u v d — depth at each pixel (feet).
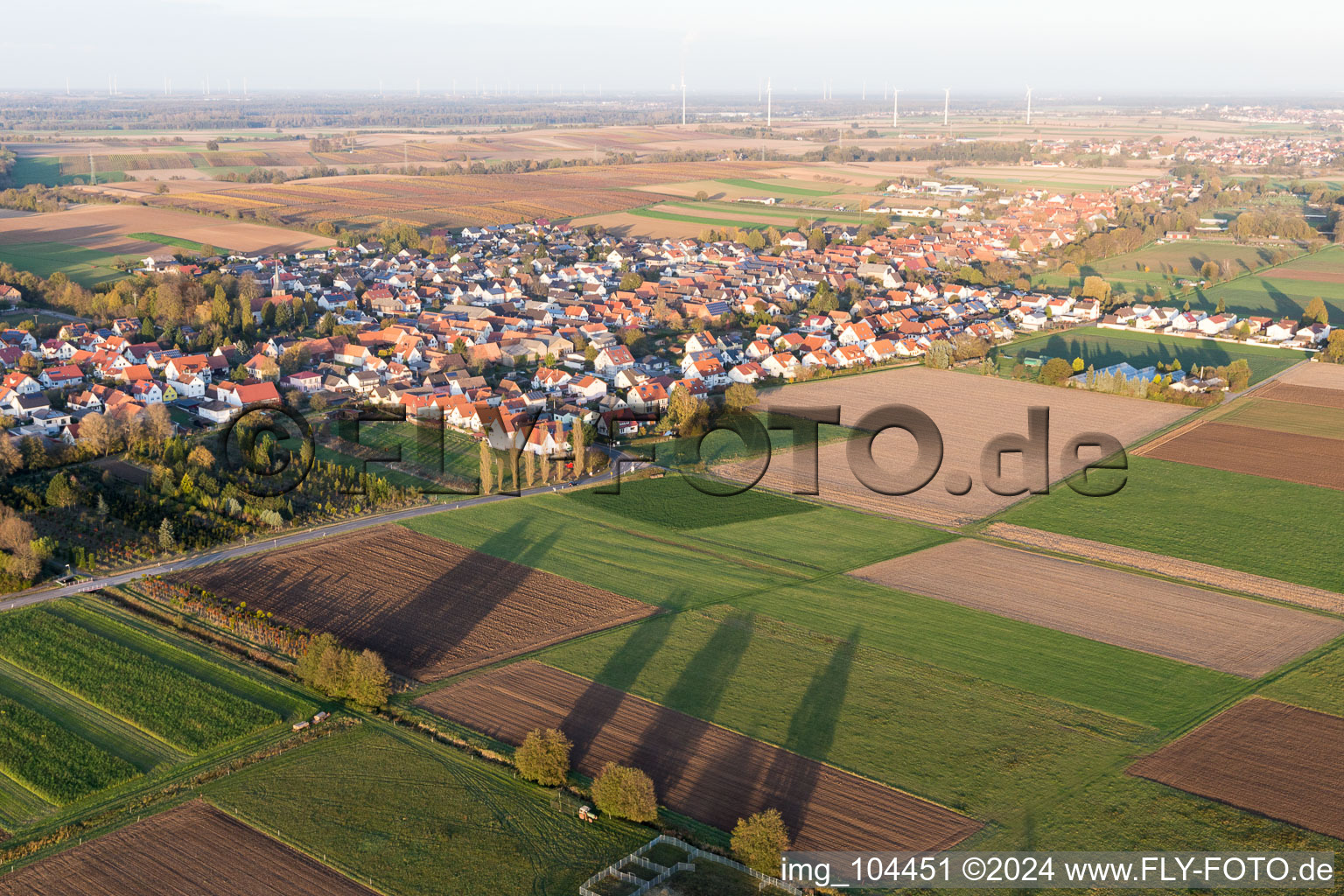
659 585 419.74
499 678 347.77
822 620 390.63
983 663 359.66
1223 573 438.81
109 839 271.08
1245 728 321.11
